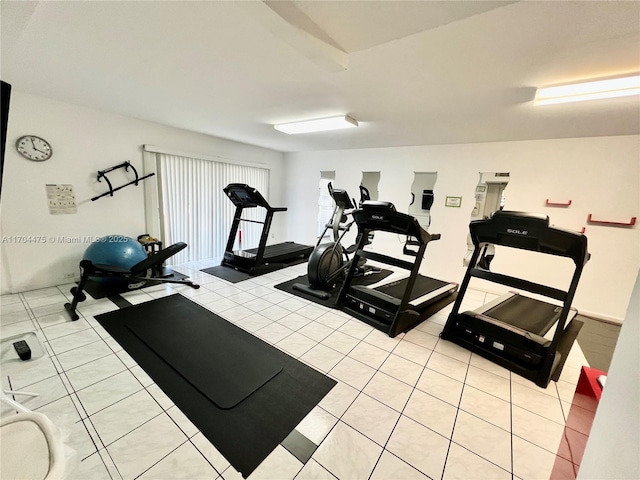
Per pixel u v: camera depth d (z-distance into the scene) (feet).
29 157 10.12
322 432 5.34
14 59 6.47
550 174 11.78
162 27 4.94
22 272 10.55
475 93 7.21
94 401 5.75
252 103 9.09
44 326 8.45
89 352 7.34
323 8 3.97
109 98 9.56
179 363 7.11
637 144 10.22
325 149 18.39
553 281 12.09
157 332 8.47
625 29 4.24
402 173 15.64
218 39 5.27
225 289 12.32
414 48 5.13
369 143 15.19
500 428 5.65
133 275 10.46
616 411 1.96
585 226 11.30
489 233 7.89
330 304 11.14
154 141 13.25
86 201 11.64
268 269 15.20
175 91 8.39
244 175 18.07
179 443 4.95
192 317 9.56
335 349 8.13
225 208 17.16
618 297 11.01
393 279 12.50
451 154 14.01
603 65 5.44
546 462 4.96
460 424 5.69
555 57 5.22
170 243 14.61
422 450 5.08
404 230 9.16
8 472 1.79
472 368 7.54
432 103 8.18
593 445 2.18
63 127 10.69
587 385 4.49
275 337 8.62
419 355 8.04
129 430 5.14
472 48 5.06
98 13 4.57
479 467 4.82
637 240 10.57
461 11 3.96
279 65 6.23
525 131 10.62
